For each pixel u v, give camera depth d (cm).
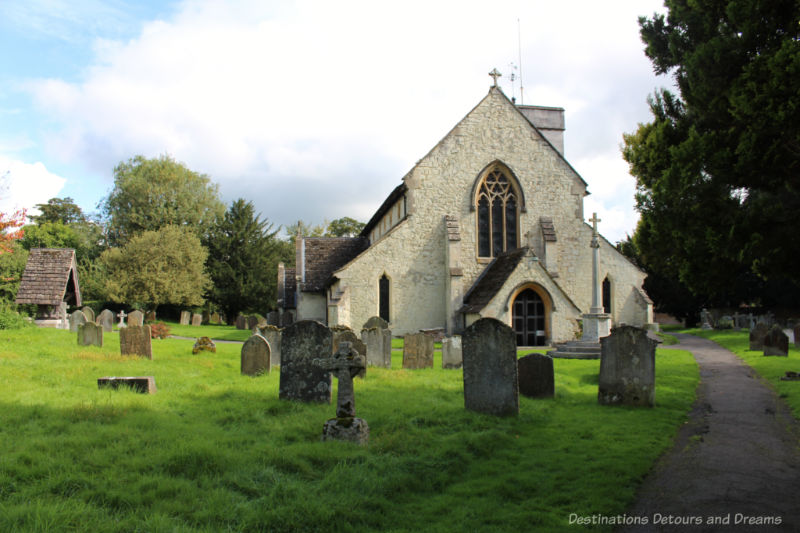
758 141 896
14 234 2561
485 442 924
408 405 1170
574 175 3197
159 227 6025
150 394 1166
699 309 4728
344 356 920
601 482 753
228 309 5978
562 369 1891
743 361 2131
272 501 625
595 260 2347
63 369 1402
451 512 651
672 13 1115
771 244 892
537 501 695
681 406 1292
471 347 1174
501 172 3156
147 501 602
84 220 8325
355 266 2948
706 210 973
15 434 809
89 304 5147
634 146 1211
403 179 3045
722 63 954
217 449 773
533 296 2770
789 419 1154
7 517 520
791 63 827
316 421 995
